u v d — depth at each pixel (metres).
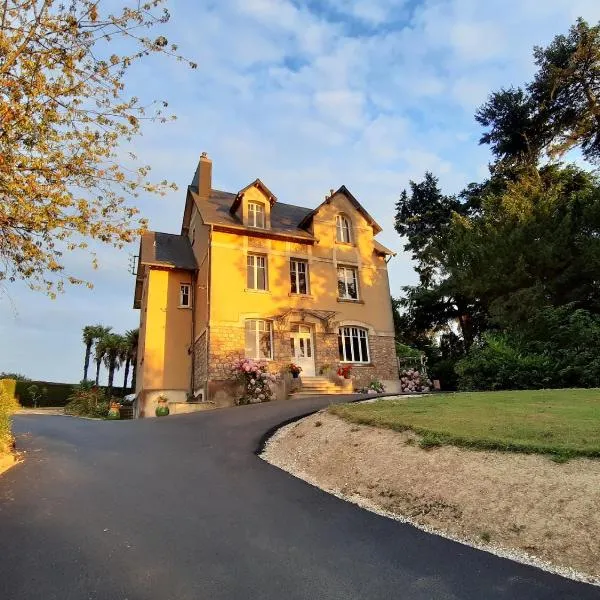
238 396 18.78
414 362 25.98
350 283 23.50
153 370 21.34
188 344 22.16
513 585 3.87
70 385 38.72
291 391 19.20
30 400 35.81
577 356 13.12
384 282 24.12
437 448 6.71
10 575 3.85
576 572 4.02
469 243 20.55
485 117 28.05
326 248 23.06
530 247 18.25
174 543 4.67
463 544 4.73
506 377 13.91
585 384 12.70
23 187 6.73
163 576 3.96
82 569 4.02
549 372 13.23
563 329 14.50
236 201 22.00
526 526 4.74
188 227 26.48
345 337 22.38
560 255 17.88
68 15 6.63
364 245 24.16
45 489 6.23
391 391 22.41
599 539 4.28
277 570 4.14
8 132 6.65
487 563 4.29
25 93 6.61
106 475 7.12
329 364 21.14
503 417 7.67
